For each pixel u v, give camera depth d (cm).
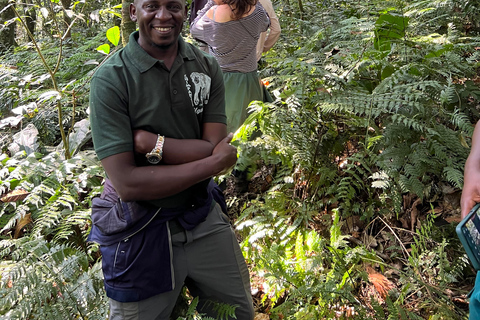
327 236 273
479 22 402
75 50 581
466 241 115
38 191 281
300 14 522
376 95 269
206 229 191
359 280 245
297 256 239
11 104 474
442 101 262
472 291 121
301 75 284
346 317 217
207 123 192
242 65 304
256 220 259
